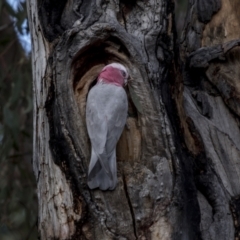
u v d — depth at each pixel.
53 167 6.24
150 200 6.12
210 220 6.66
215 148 7.04
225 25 7.72
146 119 6.31
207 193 6.76
